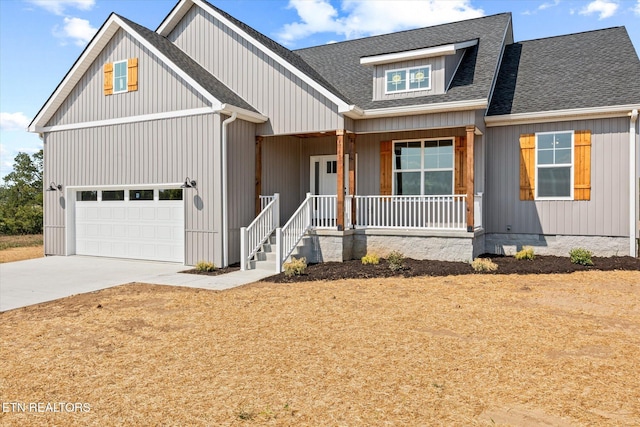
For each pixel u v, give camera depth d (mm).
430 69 12055
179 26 13906
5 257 14719
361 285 8961
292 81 12219
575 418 3582
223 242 11594
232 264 11859
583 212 11820
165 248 12672
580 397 3945
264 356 5066
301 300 7777
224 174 11570
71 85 13898
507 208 12656
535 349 5164
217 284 9469
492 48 13570
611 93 11508
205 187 11812
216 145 11594
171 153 12281
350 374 4520
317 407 3828
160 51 12234
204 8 13203
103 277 10539
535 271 10023
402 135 13391
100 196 13898
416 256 11555
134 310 7293
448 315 6633
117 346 5496
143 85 12711
